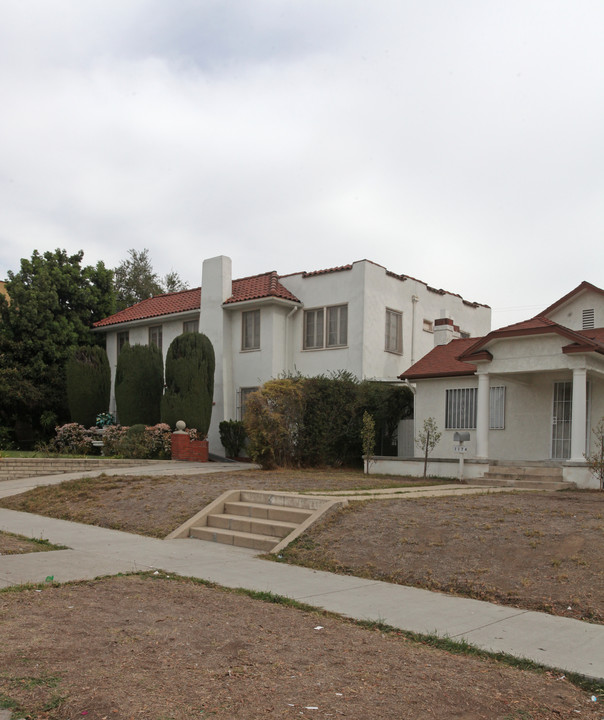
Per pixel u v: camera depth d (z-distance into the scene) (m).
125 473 16.88
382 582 7.77
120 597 6.69
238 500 11.97
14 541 9.80
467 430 19.20
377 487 13.91
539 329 15.70
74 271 30.20
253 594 7.04
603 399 16.44
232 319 25.41
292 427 19.25
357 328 22.78
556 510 10.04
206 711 4.05
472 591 7.29
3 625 5.55
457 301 28.08
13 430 27.47
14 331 27.56
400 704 4.30
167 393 22.98
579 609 6.56
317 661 5.04
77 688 4.28
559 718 4.25
